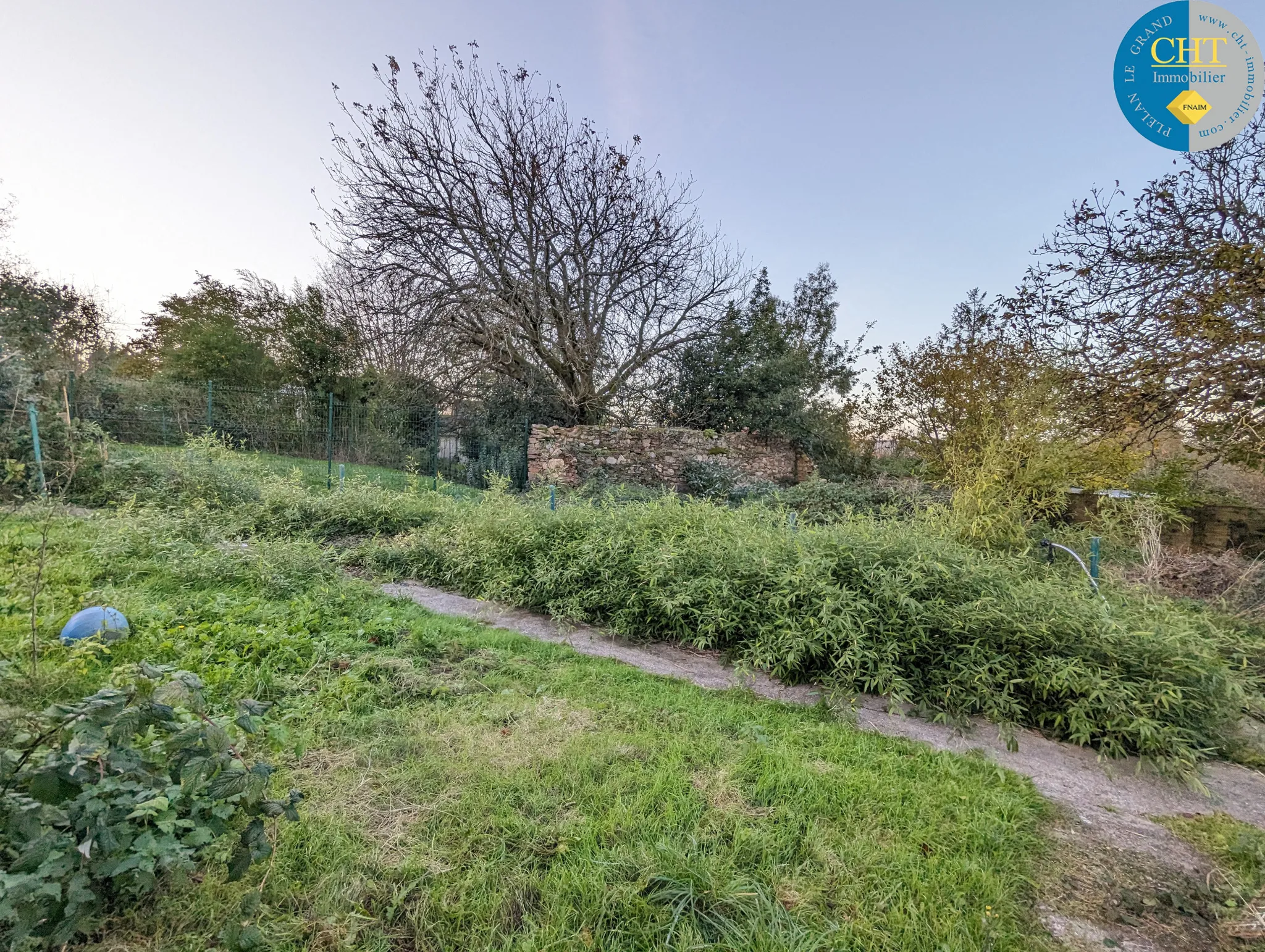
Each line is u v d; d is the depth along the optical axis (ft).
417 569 18.92
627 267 47.19
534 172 44.16
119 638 9.94
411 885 5.83
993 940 5.47
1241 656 11.26
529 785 7.56
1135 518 19.94
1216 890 6.35
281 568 16.48
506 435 44.47
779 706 10.63
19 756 4.84
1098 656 10.43
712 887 5.82
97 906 4.73
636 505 19.60
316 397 43.39
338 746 8.30
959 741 9.78
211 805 5.67
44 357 36.09
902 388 35.65
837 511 29.86
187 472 25.45
